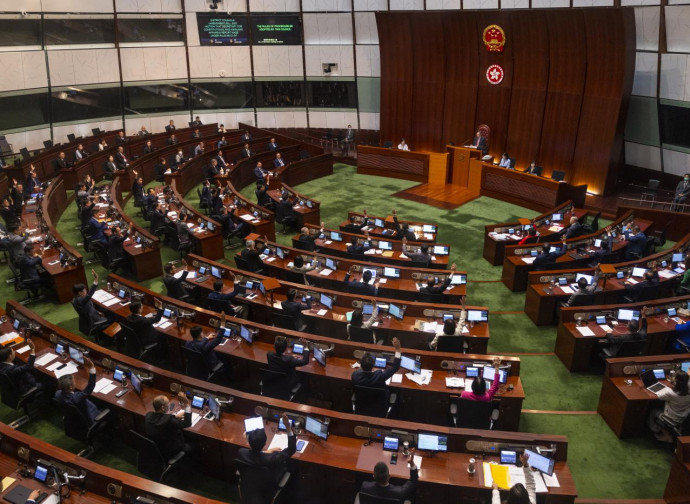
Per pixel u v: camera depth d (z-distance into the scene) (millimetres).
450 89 22766
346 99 27516
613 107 18156
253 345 9008
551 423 8602
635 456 7891
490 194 20203
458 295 10969
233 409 7328
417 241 14234
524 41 19953
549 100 19969
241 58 27047
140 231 13641
